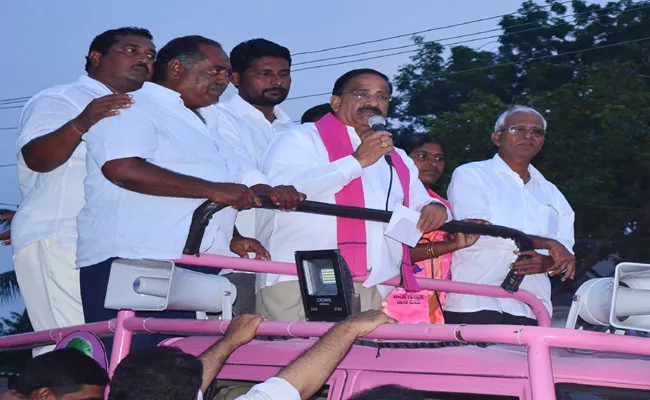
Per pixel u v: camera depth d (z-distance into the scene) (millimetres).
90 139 3930
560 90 17625
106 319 3947
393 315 5109
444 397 2799
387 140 4145
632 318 2834
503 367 2736
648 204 16797
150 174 3777
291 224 4297
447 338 2646
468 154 17625
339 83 4531
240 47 5699
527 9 23516
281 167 4363
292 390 2816
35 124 4566
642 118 17031
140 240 3842
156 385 2711
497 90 22516
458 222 4188
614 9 22438
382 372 2943
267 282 4215
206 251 4227
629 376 2693
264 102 5660
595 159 17062
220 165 4246
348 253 4164
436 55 23703
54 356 3188
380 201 4340
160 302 3473
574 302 3238
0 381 16781
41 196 4562
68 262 4492
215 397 3354
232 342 3213
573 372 2705
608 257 18141
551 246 4551
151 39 5160
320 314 3221
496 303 4977
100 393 3225
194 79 4281
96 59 5074
